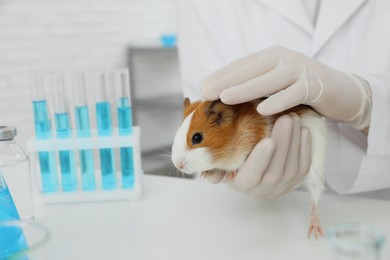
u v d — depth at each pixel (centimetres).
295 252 98
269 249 99
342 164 148
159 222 116
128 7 436
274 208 123
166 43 433
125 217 120
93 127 148
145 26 461
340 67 156
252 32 170
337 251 65
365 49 151
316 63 119
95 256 98
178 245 102
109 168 134
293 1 158
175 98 470
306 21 157
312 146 113
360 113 124
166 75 480
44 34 367
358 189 131
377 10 148
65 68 388
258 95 108
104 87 136
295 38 161
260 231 109
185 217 118
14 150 114
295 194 134
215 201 129
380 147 124
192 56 183
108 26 420
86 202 133
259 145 105
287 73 110
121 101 135
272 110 104
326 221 115
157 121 475
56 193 133
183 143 109
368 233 67
